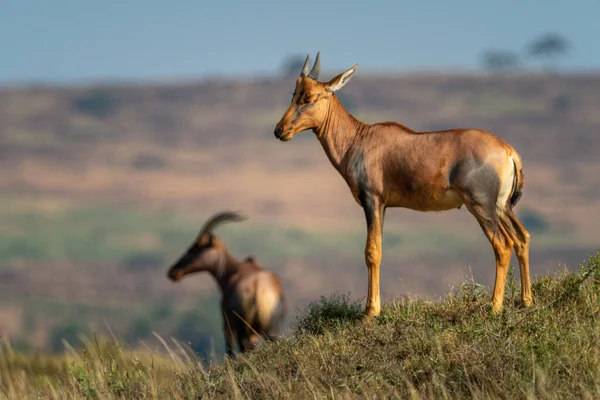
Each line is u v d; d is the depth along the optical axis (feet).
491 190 119.03
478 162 118.93
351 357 114.42
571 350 105.81
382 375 108.88
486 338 111.14
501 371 103.24
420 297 132.98
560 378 102.53
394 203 126.82
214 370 125.08
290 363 118.42
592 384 100.01
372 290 125.90
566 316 118.93
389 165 125.18
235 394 110.11
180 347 129.29
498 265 119.85
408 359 111.55
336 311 131.23
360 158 127.75
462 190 119.65
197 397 115.75
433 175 121.29
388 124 128.98
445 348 111.55
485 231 119.14
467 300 126.82
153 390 116.57
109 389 123.95
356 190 128.16
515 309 119.44
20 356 177.27
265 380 112.47
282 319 212.64
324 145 132.98
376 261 125.80
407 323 120.06
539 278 132.77
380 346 116.78
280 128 131.75
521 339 110.83
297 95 132.26
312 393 106.42
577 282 123.13
